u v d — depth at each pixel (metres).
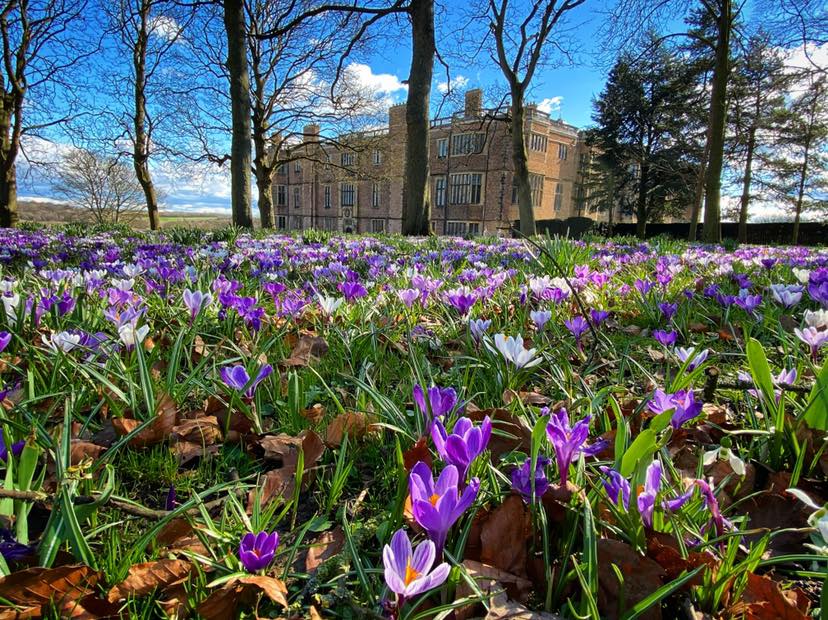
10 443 1.14
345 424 1.62
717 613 0.89
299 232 15.26
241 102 17.41
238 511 1.18
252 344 2.57
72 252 6.75
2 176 19.77
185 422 1.70
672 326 3.12
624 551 0.91
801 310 3.49
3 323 2.43
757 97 28.92
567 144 57.78
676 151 39.00
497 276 3.88
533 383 2.22
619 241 12.97
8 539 0.95
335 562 1.08
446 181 53.34
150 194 26.08
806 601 0.91
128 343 2.06
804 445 1.23
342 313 3.06
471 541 1.05
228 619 0.94
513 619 0.87
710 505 1.00
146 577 0.96
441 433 1.07
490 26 20.72
